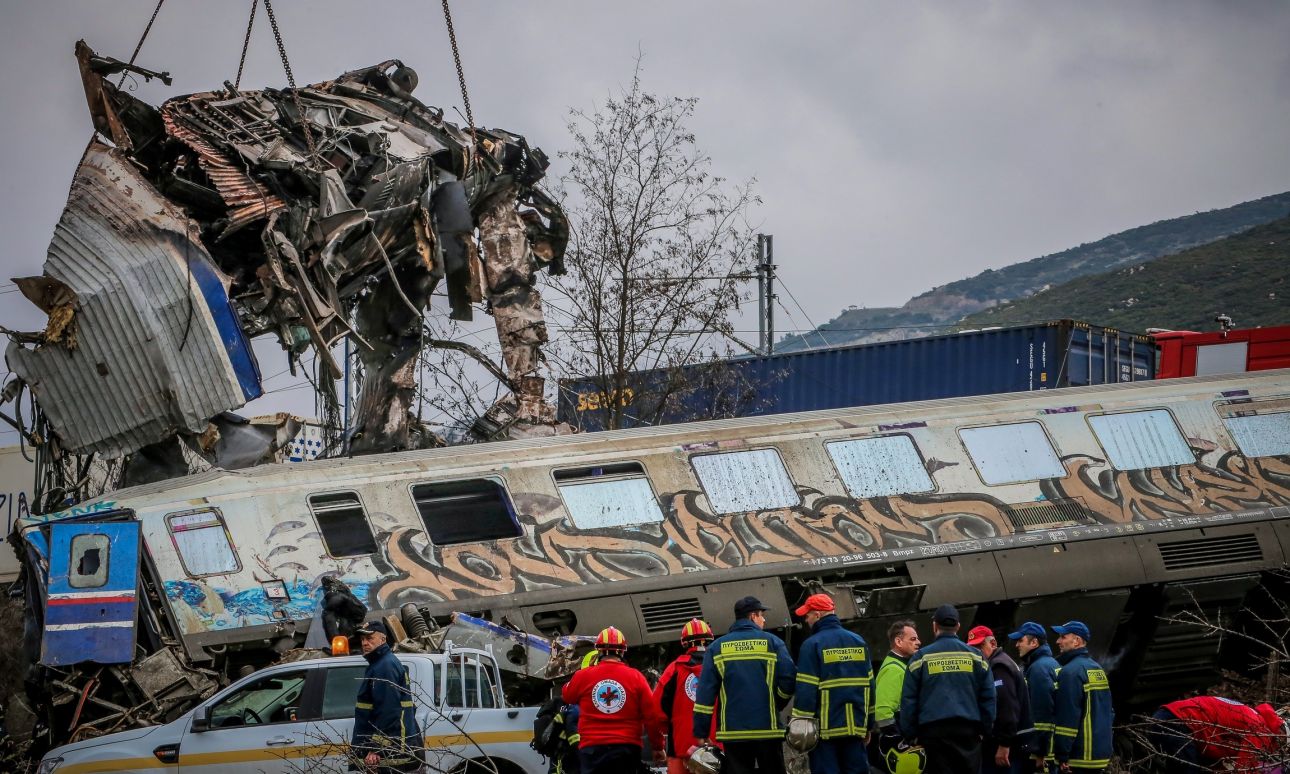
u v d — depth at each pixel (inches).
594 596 634.8
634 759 386.9
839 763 382.9
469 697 458.3
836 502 685.9
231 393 690.8
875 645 657.0
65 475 745.0
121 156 741.9
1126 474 719.7
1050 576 682.2
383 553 626.8
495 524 666.8
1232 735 396.2
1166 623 697.6
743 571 654.5
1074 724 425.1
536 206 884.6
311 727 434.0
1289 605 721.6
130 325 703.7
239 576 608.7
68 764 437.1
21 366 721.6
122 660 572.4
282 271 712.4
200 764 431.8
